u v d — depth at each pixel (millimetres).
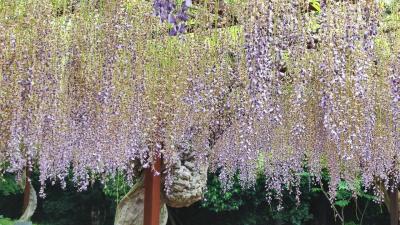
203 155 3150
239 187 7902
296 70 2395
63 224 9391
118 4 2359
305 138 2969
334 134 2461
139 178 3643
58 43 2334
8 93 2182
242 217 8500
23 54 2205
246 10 2125
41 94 2312
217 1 2207
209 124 2982
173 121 2680
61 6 2361
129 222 3568
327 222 8852
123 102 2525
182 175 3428
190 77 2510
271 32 2086
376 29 2354
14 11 2182
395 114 3090
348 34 2291
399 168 4230
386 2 2682
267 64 2117
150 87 2555
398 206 5352
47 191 9305
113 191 6660
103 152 2766
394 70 2828
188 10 2326
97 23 2359
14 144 2258
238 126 2652
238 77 2408
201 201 8125
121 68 2434
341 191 6688
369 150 3135
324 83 2348
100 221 9453
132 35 2400
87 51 2377
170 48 2514
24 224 3895
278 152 3232
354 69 2383
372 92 2938
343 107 2416
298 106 2645
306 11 2389
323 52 2305
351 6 2312
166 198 3496
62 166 3182
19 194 9570
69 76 2426
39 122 2342
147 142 2861
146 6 2410
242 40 2359
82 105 2477
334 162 3168
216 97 2652
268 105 2463
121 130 2629
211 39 2438
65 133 2613
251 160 3348
